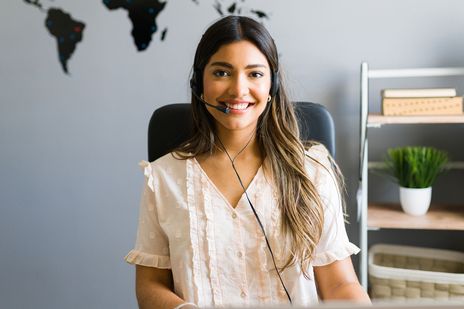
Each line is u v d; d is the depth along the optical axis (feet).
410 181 6.33
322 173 4.08
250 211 3.84
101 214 7.71
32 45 7.41
